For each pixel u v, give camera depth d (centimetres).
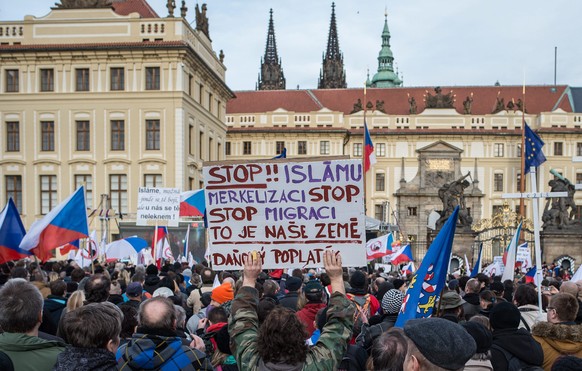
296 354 516
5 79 5631
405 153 8906
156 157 5472
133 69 5509
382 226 5422
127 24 5506
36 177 5594
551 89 9419
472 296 1184
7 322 618
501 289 1285
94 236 2684
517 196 1354
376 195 8900
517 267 2884
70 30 5556
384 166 8919
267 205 741
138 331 625
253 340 553
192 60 5734
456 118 8931
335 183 729
